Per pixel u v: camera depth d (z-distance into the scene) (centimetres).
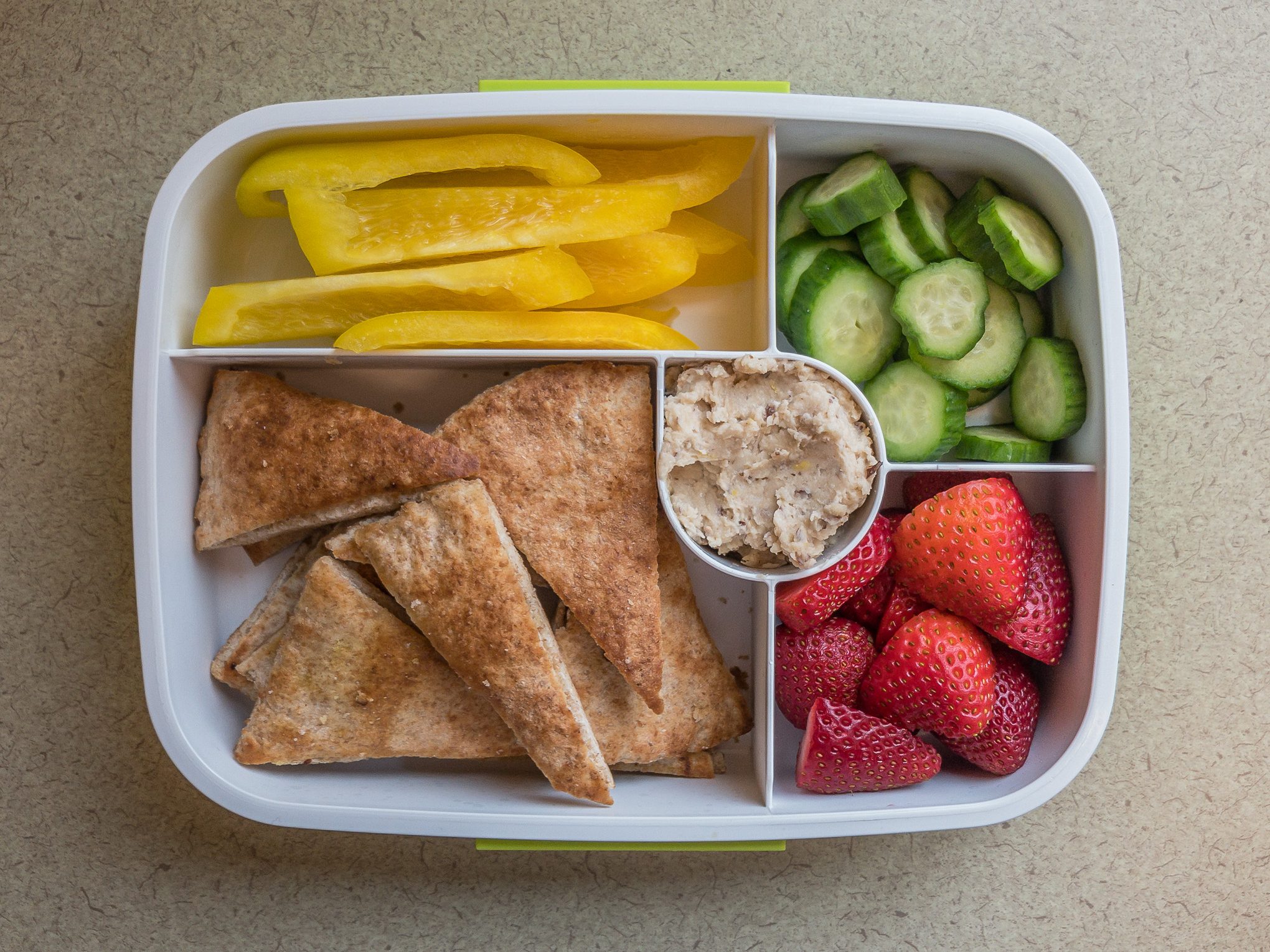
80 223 26
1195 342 26
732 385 23
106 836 26
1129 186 26
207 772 23
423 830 23
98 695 26
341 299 23
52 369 26
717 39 26
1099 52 26
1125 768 27
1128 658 27
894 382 24
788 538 23
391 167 23
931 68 26
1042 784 23
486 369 25
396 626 23
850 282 24
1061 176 23
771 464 23
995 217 23
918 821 23
